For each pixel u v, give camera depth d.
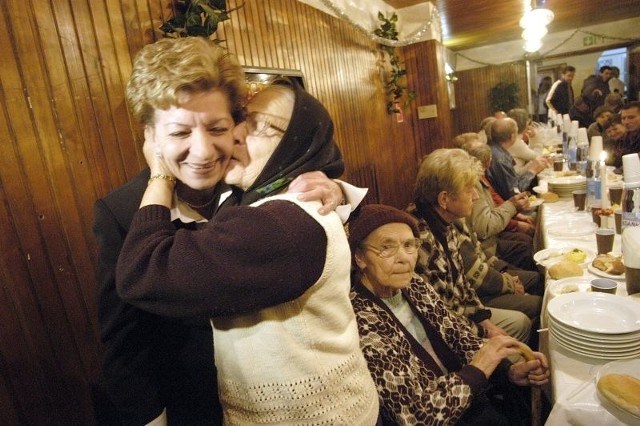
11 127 1.27
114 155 1.60
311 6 3.28
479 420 1.38
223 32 2.30
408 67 5.46
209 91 0.70
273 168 0.71
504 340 1.38
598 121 4.76
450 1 5.18
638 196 1.77
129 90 0.74
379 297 1.46
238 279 0.61
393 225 1.38
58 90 1.41
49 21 1.40
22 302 1.28
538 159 3.94
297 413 0.70
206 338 0.88
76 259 1.44
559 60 9.58
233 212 0.65
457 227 2.21
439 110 5.46
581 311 1.27
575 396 1.01
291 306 0.68
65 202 1.42
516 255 3.01
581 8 6.71
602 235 1.77
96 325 1.51
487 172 3.54
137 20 1.74
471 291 2.02
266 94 0.75
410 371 1.27
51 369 1.36
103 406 1.53
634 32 8.67
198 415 0.92
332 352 0.72
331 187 0.71
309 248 0.63
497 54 9.80
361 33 4.17
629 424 0.89
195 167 0.72
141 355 0.87
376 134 4.39
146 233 0.68
